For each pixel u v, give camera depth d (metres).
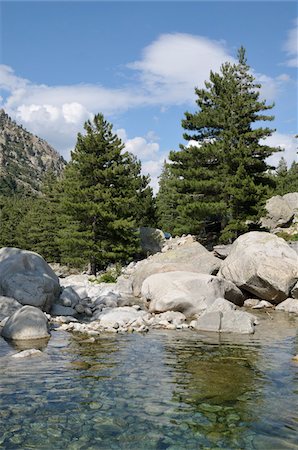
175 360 9.70
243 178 29.84
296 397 7.14
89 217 32.94
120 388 7.58
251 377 8.31
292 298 19.36
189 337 12.59
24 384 7.75
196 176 31.64
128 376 8.35
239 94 33.16
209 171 31.22
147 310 18.02
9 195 175.00
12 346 11.02
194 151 31.06
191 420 6.16
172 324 14.55
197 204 30.02
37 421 6.07
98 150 33.25
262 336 12.80
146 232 39.38
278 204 39.78
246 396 7.19
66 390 7.44
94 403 6.81
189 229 33.56
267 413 6.43
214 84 34.56
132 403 6.83
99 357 9.95
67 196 34.56
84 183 33.12
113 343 11.62
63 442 5.44
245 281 20.34
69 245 33.84
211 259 24.38
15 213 75.88
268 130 30.58
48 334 12.45
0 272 17.03
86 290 22.33
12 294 16.09
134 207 43.44
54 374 8.44
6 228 71.50
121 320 14.98
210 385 7.79
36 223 61.50
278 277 19.22
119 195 33.16
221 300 15.56
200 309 16.67
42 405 6.70
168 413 6.42
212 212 30.38
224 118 31.61
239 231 31.50
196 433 5.72
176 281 17.95
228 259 22.34
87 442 5.44
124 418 6.21
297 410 6.57
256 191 29.06
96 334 12.97
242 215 30.64
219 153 30.45
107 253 32.03
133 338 12.41
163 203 63.06
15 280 16.45
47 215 55.53
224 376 8.39
